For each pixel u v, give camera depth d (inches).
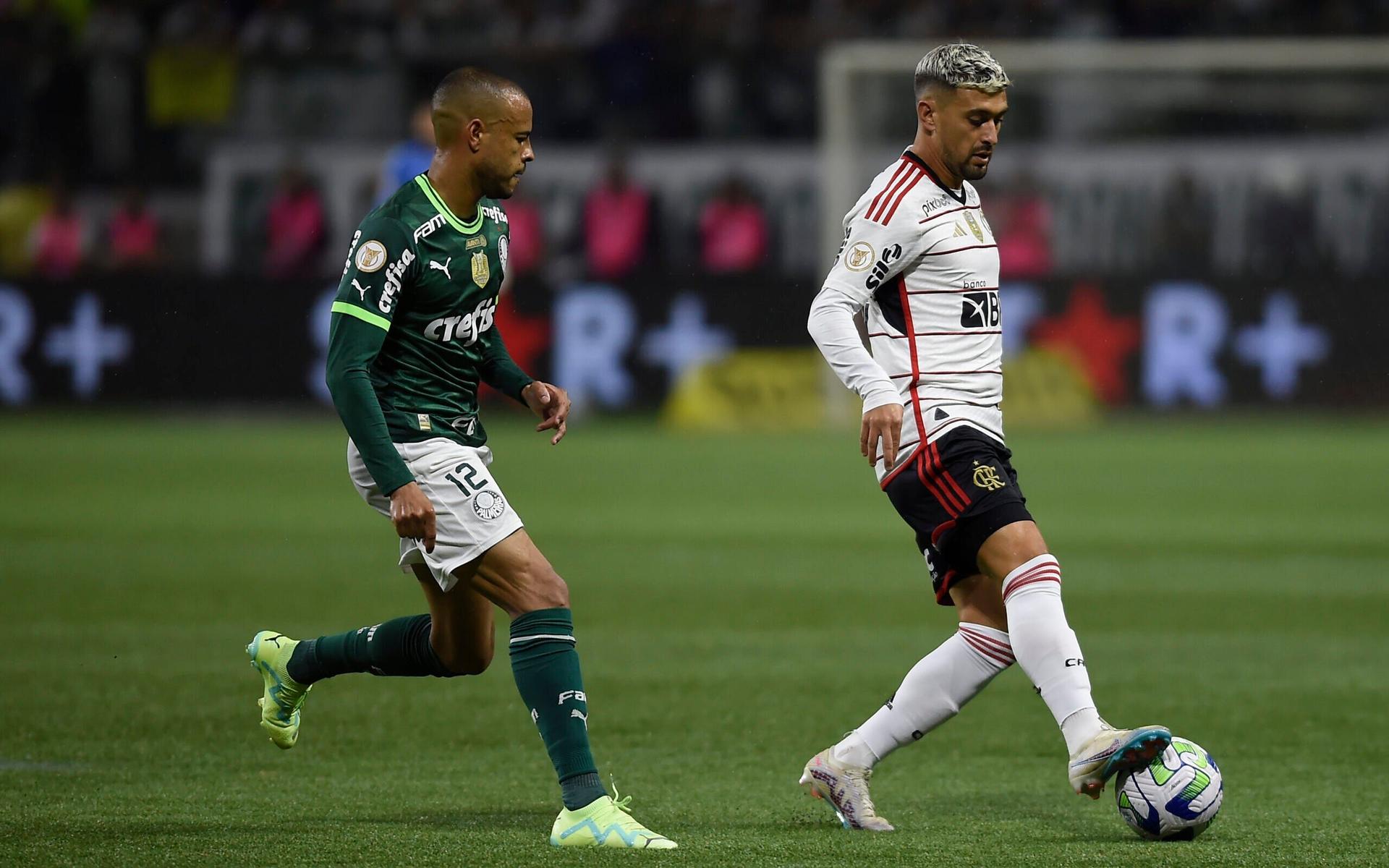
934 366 646.5
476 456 628.7
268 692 704.4
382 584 1322.6
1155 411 2827.3
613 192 3070.9
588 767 597.0
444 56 3376.0
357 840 588.4
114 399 2945.4
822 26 3533.5
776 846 587.5
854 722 855.7
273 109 3363.7
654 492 1977.1
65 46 3459.6
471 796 685.3
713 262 3107.8
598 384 2908.5
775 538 1616.6
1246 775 735.7
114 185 3371.1
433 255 612.7
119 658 1012.5
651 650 1062.4
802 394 2874.0
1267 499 1881.2
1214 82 3184.1
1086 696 606.2
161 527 1660.9
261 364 2920.8
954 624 1171.3
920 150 655.8
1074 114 3211.1
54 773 722.2
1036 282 2847.0
